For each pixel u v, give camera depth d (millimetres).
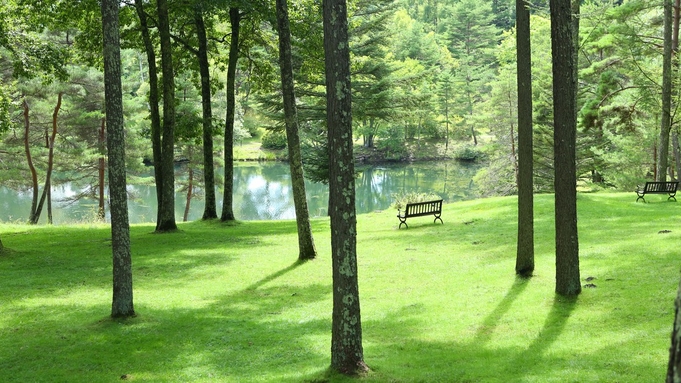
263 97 31953
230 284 14484
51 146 35125
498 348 8820
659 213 19812
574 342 8664
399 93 33719
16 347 9602
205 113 25000
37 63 19906
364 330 10477
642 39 29375
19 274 15086
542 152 40156
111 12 10898
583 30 30734
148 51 22531
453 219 23094
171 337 10203
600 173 40125
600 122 33188
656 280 11141
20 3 20344
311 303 12523
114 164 11109
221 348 9609
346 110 7945
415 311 11336
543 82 39531
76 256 17547
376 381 7602
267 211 44000
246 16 25422
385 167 70688
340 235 7984
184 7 22672
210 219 26547
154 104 22953
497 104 44812
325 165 33781
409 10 129250
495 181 44406
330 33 7895
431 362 8398
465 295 12070
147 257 17641
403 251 17422
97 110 36375
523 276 12914
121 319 11148
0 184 39688
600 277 11984
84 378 8258
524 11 12500
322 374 7965
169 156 21875
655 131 33312
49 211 35750
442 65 91062
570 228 11055
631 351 7914
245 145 79312
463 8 98188
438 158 75500
